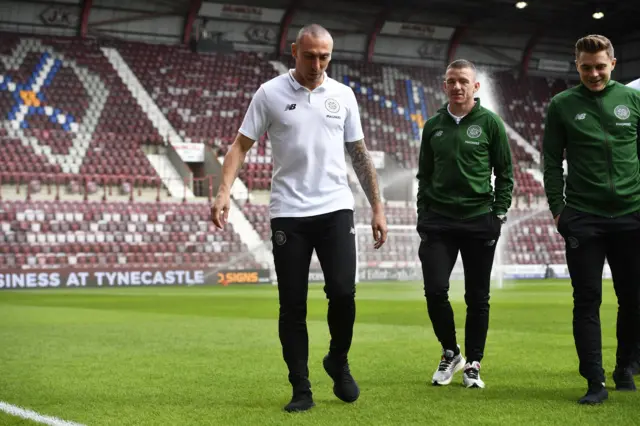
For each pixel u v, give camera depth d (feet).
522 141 122.21
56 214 85.10
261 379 16.99
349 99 13.99
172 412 13.29
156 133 100.94
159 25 110.93
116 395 15.16
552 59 132.67
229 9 111.45
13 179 89.20
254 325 32.30
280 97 13.64
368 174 14.08
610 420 11.92
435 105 119.65
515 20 119.44
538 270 101.81
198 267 83.41
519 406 13.24
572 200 14.42
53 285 77.15
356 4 111.86
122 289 72.74
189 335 27.78
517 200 110.93
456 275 91.40
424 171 16.47
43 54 102.42
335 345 13.67
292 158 13.60
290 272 13.53
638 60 127.34
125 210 88.22
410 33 121.19
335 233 13.47
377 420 12.22
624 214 14.12
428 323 32.35
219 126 104.99
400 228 97.25
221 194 13.50
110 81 103.76
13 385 16.56
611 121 14.20
